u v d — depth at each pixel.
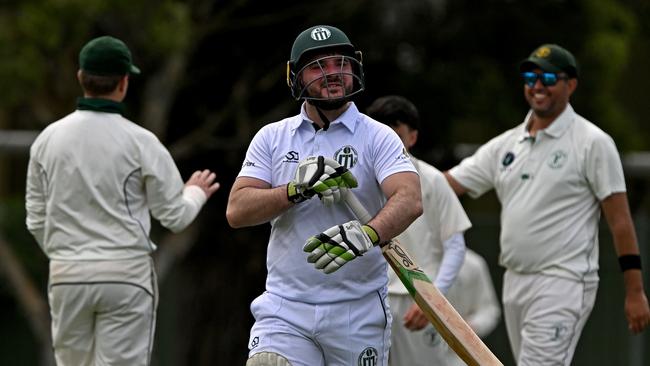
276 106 48.03
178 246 49.31
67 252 21.17
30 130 59.84
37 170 21.48
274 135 17.30
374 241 15.99
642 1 63.25
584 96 51.06
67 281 21.02
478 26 49.09
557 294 22.28
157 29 40.69
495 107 50.53
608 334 45.12
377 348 17.33
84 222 21.09
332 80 16.64
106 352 21.22
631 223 22.31
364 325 17.14
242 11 46.72
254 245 50.12
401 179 16.62
